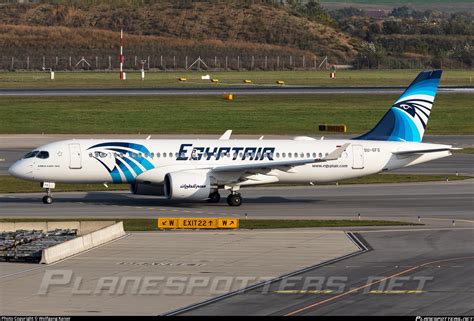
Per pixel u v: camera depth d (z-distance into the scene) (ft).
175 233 543.39
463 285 402.93
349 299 376.48
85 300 375.25
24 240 489.67
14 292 388.16
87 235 495.00
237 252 480.23
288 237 529.45
